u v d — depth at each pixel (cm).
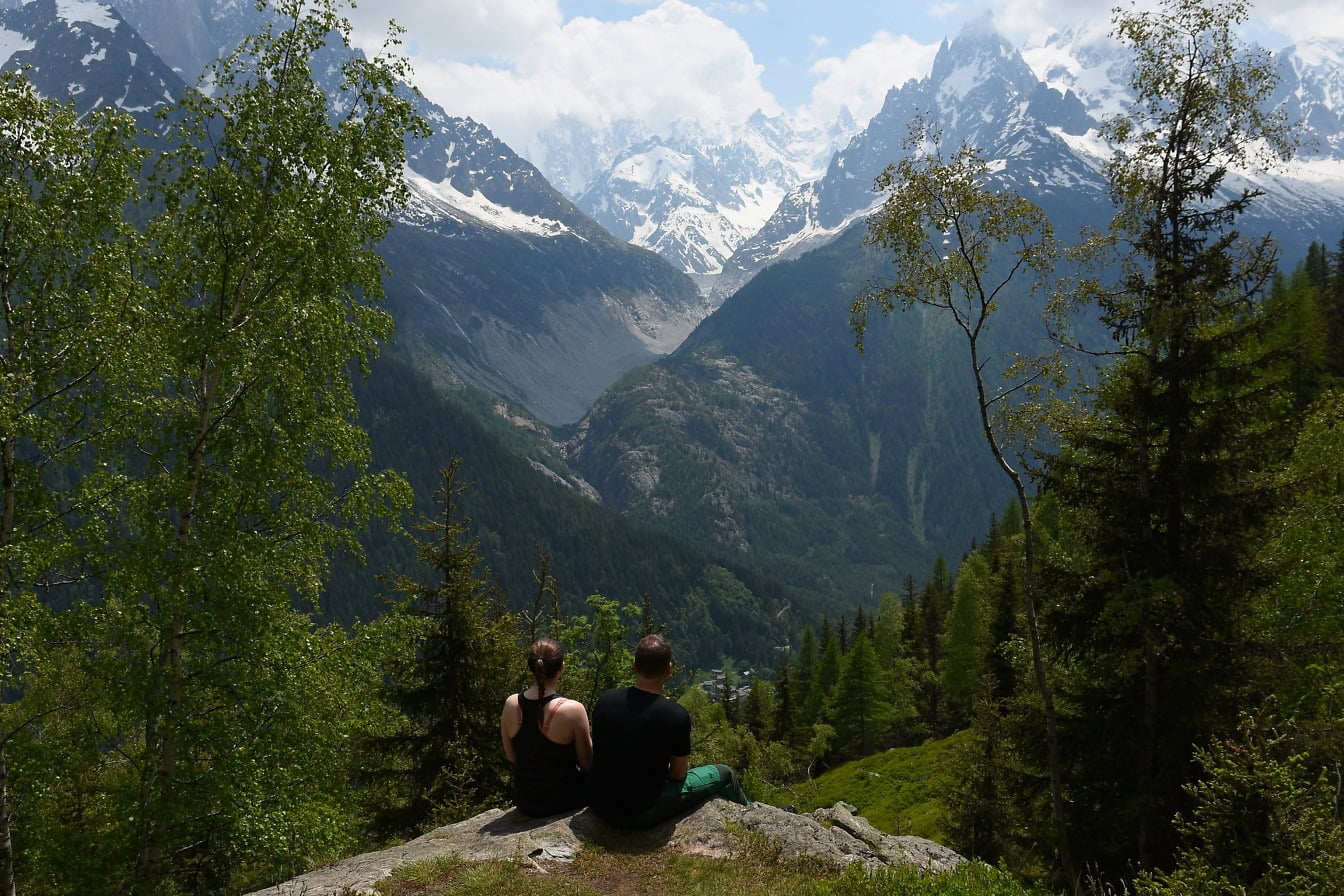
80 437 1723
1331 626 1961
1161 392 1745
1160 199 1786
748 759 4772
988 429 1992
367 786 2172
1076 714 1848
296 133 1881
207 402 1750
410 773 2159
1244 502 1678
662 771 934
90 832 1641
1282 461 1903
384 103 1948
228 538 1720
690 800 991
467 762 2017
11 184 1595
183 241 1812
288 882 904
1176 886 932
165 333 1717
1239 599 1738
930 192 2009
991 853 2830
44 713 1678
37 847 1603
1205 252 1720
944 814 3594
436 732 2138
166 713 1627
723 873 853
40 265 1695
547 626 2531
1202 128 1766
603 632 2491
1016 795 1947
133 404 1639
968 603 6356
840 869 877
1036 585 1886
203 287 1861
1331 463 1780
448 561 2167
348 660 1867
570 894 796
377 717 2038
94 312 1638
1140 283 1812
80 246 1708
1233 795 959
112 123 1705
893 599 10581
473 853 893
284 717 1719
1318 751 1428
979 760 2916
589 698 2420
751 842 917
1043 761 1875
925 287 2072
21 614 1505
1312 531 2088
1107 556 1791
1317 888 858
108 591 1653
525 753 978
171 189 1802
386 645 1959
